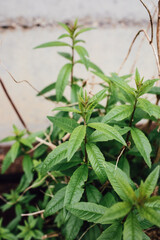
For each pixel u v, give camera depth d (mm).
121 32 1139
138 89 495
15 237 735
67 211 512
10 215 889
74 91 680
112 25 1142
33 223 737
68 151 443
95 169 477
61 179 710
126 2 1151
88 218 455
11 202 776
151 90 582
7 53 1091
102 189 589
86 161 516
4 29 1093
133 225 412
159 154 618
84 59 624
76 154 534
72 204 460
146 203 426
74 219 538
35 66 1091
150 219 393
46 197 732
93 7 1127
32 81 1069
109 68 1080
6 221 880
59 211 709
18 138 708
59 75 653
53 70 1092
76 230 534
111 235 448
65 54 699
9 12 1073
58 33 1107
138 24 1116
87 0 1113
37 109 1062
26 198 798
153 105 491
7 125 1020
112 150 603
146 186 415
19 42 1099
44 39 1101
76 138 452
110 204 505
